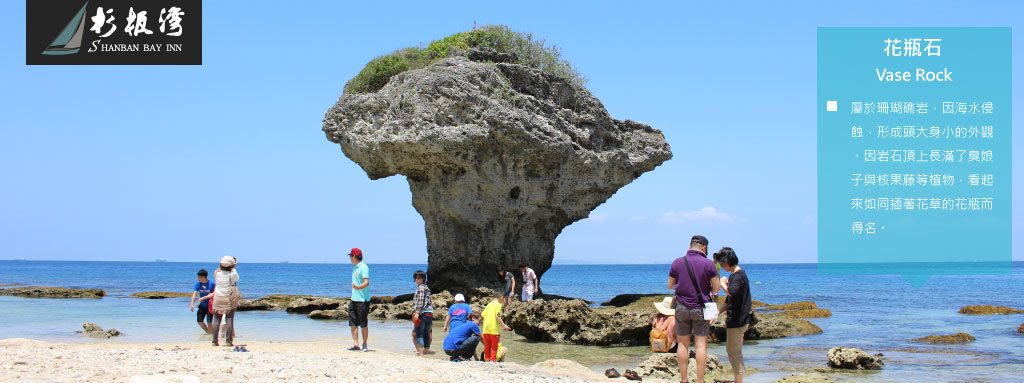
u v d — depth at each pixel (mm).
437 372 11328
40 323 22000
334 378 10117
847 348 15602
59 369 9805
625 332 18438
